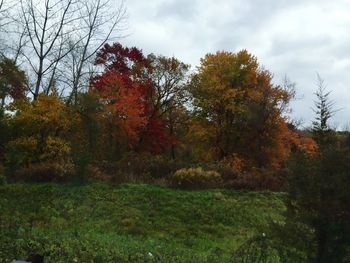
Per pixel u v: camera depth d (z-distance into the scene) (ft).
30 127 102.17
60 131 106.52
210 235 64.59
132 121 129.90
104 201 75.77
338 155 32.24
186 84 160.25
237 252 39.73
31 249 34.76
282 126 146.92
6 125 102.78
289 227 33.42
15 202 72.33
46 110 103.24
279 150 145.07
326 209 31.55
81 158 85.56
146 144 152.05
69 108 109.91
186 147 182.60
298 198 32.71
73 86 143.13
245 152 148.77
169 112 174.40
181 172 88.17
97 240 47.78
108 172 93.20
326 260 31.53
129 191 80.79
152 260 39.40
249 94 151.23
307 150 37.40
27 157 99.91
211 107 155.74
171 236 62.75
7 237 37.22
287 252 33.88
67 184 83.41
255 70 155.53
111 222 66.80
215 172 90.74
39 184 83.92
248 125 148.56
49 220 64.18
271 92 148.87
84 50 144.05
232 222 70.54
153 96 158.92
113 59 162.81
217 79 152.97
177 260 42.27
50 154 100.63
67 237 45.50
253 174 93.25
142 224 66.49
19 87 140.97
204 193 82.38
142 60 161.17
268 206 78.79
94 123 115.34
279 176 91.20
